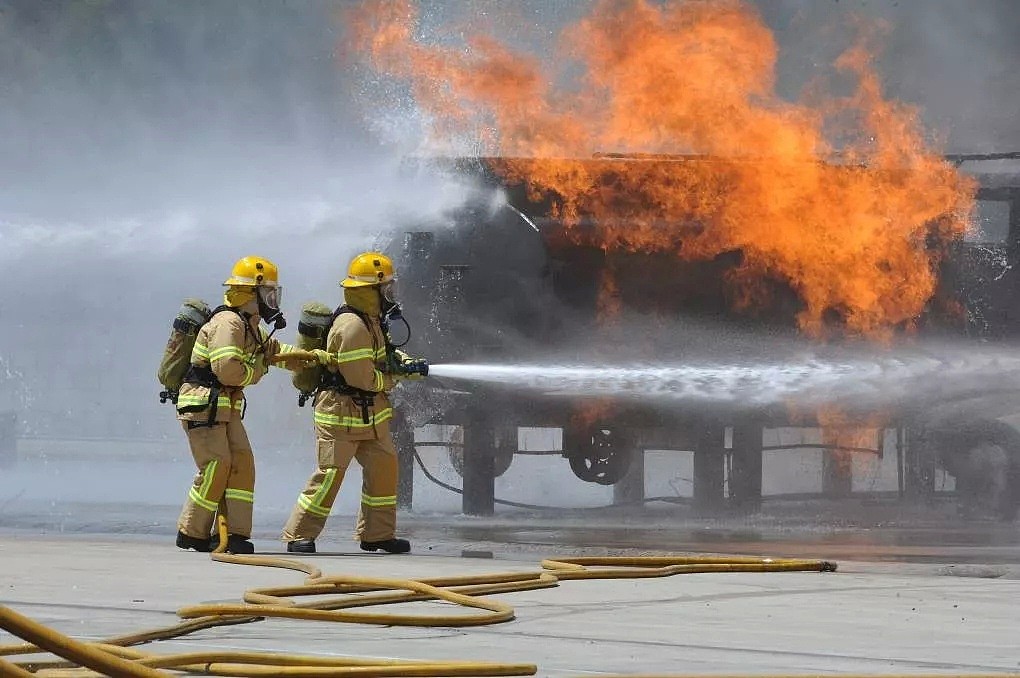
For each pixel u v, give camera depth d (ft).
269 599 67.87
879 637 63.67
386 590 75.87
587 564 87.10
